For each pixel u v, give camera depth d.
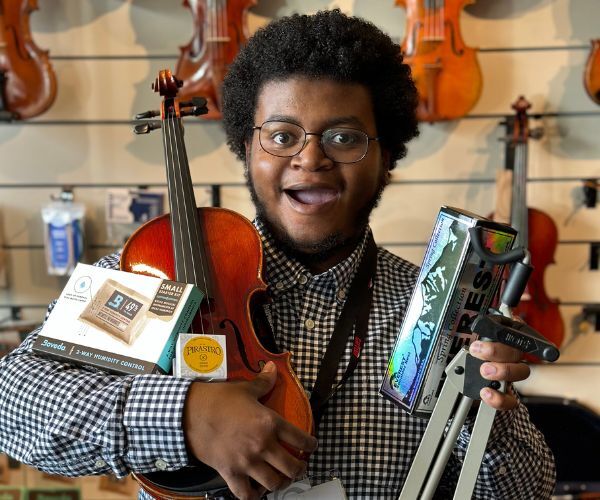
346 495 1.02
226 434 0.83
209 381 0.91
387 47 1.09
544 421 2.56
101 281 1.00
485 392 0.86
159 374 0.90
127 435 0.87
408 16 2.32
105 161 2.56
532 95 2.54
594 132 2.55
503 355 0.85
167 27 2.49
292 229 1.02
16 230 2.59
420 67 2.31
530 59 2.52
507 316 0.87
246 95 1.10
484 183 2.58
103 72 2.51
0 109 2.30
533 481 1.06
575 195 2.59
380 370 1.07
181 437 0.85
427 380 0.94
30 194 2.57
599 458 2.51
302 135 1.00
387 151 1.15
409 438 1.05
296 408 0.94
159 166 2.56
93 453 0.89
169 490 0.91
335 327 1.09
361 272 1.13
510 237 0.90
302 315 1.09
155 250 1.09
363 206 1.05
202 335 0.93
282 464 0.84
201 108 1.27
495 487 1.03
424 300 0.95
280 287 1.10
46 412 0.90
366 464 1.04
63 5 2.47
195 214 1.12
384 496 1.04
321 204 1.01
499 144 2.56
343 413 1.05
